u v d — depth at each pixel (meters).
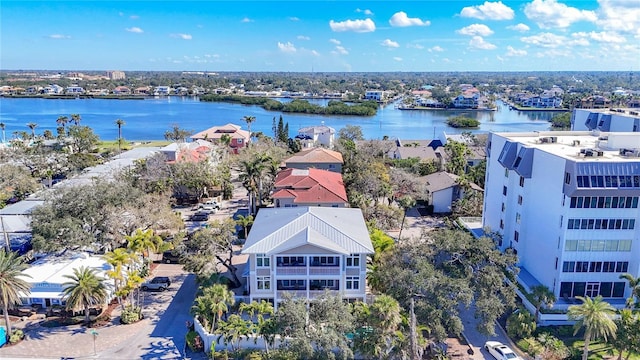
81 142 127.19
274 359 39.72
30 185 87.44
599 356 43.34
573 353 43.56
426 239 53.44
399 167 102.31
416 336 39.03
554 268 51.31
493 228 66.25
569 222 49.16
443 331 41.31
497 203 65.06
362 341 39.84
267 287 49.12
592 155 51.19
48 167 102.31
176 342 45.44
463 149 109.81
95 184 64.94
